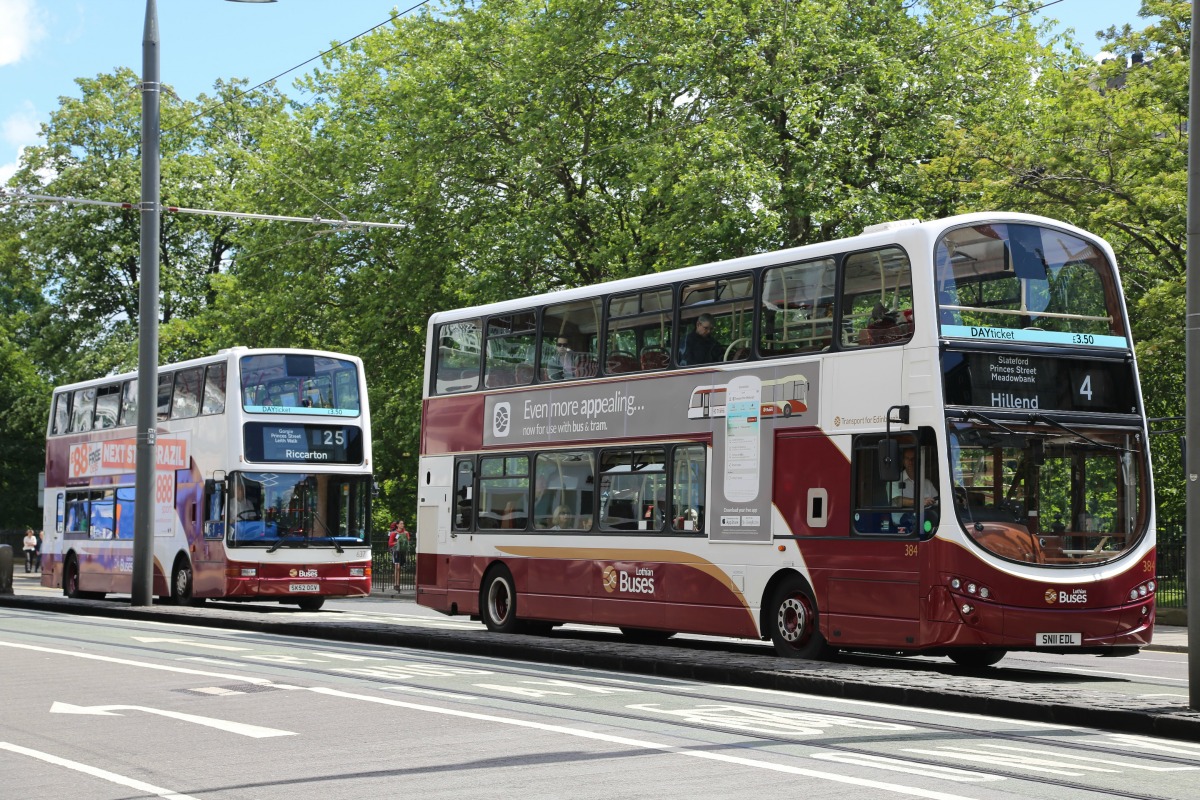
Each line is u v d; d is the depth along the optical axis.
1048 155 33.59
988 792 8.55
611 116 40.75
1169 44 33.25
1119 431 16.75
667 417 19.73
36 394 67.56
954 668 18.02
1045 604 15.88
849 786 8.69
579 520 21.12
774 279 18.38
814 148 35.62
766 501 18.06
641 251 39.56
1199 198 12.48
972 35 37.91
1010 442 16.17
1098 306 17.14
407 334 45.38
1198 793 8.66
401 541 46.50
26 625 25.38
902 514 16.31
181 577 32.44
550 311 22.19
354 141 45.91
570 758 9.76
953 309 16.28
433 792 8.51
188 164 64.06
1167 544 30.61
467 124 42.62
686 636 24.06
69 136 65.19
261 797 8.44
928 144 37.16
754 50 36.28
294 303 46.50
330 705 12.85
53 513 39.25
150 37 30.08
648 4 38.62
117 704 13.06
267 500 30.78
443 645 20.12
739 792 8.48
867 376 16.86
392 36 47.94
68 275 64.19
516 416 22.62
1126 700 12.52
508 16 43.94
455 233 42.22
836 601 17.02
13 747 10.52
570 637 22.66
